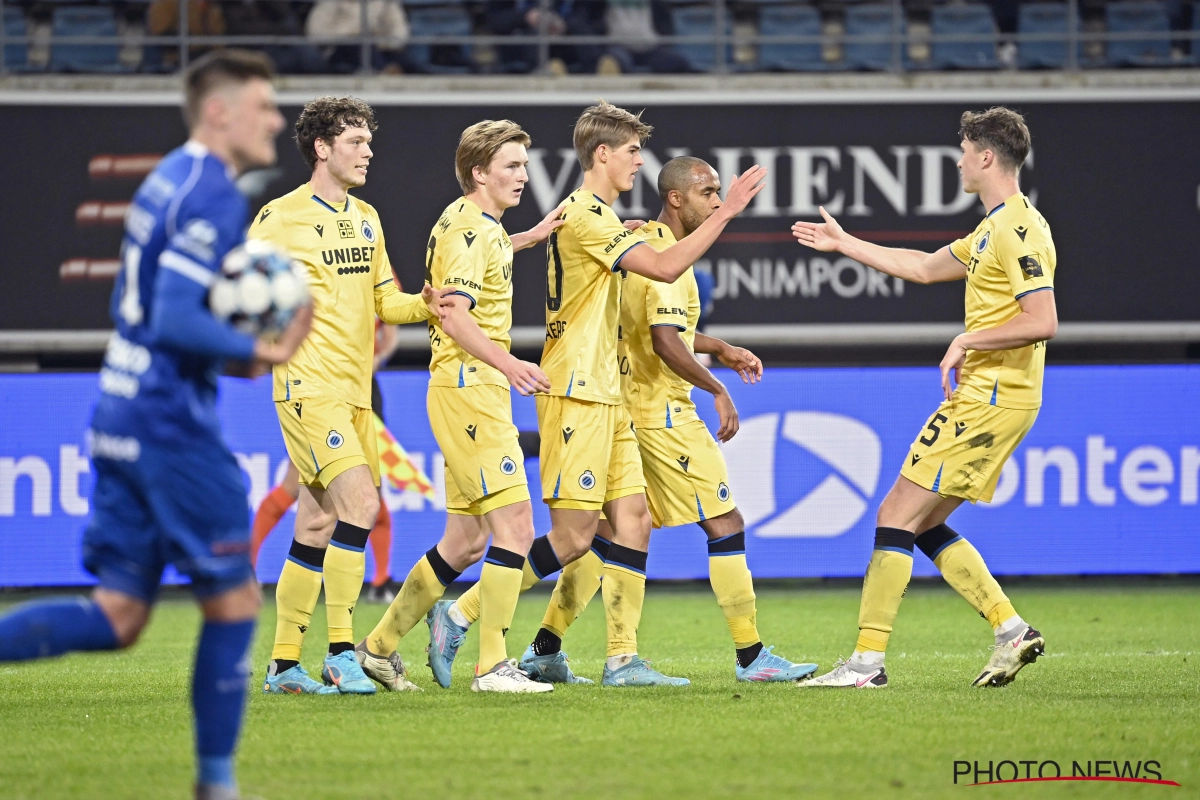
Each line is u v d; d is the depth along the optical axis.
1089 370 33.69
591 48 42.22
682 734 14.41
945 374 17.25
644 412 19.11
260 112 11.08
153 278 10.63
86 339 34.88
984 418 17.75
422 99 35.66
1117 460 33.69
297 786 11.94
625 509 18.98
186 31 39.00
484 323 18.00
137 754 13.49
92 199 34.88
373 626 27.39
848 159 36.03
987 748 13.66
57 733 14.72
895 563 17.94
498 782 12.10
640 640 25.50
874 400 33.91
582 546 18.38
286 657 18.05
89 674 20.16
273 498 29.14
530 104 35.81
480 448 17.64
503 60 42.56
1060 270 36.16
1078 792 11.97
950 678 19.23
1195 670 20.05
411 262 35.78
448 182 35.78
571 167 35.91
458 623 18.53
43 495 31.88
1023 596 32.94
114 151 34.94
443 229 17.67
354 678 17.61
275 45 39.66
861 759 13.13
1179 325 36.22
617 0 42.56
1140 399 33.72
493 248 17.77
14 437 31.81
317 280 17.91
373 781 12.14
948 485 17.86
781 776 12.38
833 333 35.94
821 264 35.97
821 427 33.75
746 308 35.94
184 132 35.19
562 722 15.19
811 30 44.06
